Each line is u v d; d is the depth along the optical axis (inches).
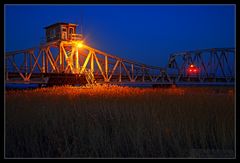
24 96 583.2
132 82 1749.5
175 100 519.2
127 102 486.3
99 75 1637.6
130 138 273.3
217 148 273.0
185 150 264.4
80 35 1571.1
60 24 1510.8
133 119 338.3
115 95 647.1
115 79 1790.1
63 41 1507.1
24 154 260.8
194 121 335.9
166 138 274.7
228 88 745.0
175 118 343.6
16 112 364.8
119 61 1742.1
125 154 258.7
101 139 270.4
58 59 1565.0
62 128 307.0
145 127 307.0
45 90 802.8
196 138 293.0
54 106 434.9
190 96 608.1
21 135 295.9
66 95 645.9
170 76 2063.2
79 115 363.6
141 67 1899.6
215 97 560.1
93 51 1620.3
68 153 255.8
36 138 286.8
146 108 398.6
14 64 1213.7
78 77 1267.2
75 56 1636.3
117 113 374.3
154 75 1962.4
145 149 267.7
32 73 1291.8
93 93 711.1
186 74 2132.1
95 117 370.3
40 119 346.9
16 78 1237.1
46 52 1424.7
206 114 372.2
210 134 303.4
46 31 1605.6
